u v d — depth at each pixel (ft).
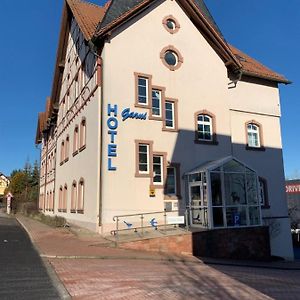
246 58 88.38
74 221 76.84
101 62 64.80
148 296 25.75
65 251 44.98
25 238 60.23
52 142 119.34
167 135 66.44
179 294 26.66
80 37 80.07
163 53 68.95
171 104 69.10
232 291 28.60
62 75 101.55
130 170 61.93
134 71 65.57
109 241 52.70
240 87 78.64
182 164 66.95
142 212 61.67
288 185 161.58
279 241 75.97
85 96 72.69
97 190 60.95
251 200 63.46
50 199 118.11
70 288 27.55
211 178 60.70
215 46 74.59
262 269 48.78
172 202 64.49
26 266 35.88
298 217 151.33
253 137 79.20
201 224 61.16
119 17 63.98
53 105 107.65
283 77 83.66
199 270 39.63
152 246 51.34
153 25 69.05
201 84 72.02
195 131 69.62
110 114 62.18
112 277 31.89
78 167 75.72
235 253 58.59
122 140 62.28
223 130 72.79
